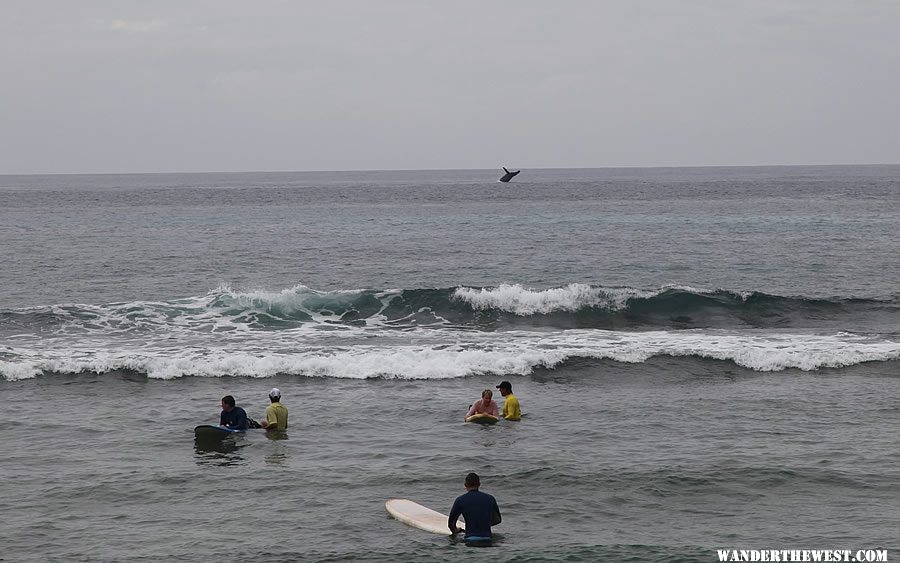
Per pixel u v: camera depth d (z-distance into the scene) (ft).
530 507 84.43
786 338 160.97
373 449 102.32
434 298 186.19
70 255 299.79
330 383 132.46
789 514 82.23
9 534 78.02
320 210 602.03
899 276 245.65
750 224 429.38
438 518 80.84
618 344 155.53
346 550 74.28
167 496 87.71
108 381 131.75
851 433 106.73
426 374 135.64
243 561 72.18
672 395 125.80
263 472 94.63
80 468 95.81
